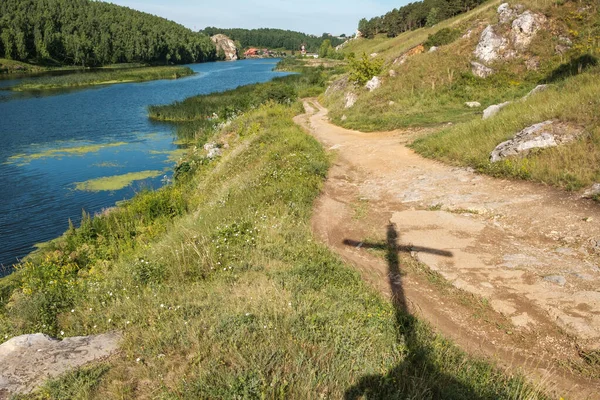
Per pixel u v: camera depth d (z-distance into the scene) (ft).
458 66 79.41
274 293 17.22
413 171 38.11
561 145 31.19
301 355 12.89
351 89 102.32
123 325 16.28
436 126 57.00
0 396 11.82
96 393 11.80
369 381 12.23
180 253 23.26
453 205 28.04
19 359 13.73
